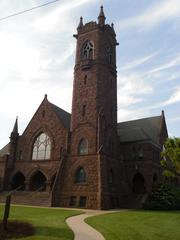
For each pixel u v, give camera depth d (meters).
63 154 52.78
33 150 59.34
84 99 54.81
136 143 59.66
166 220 30.25
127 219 29.41
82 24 62.06
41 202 48.38
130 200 51.97
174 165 43.62
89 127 52.09
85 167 49.53
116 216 32.12
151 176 55.50
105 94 55.06
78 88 56.41
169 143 43.41
